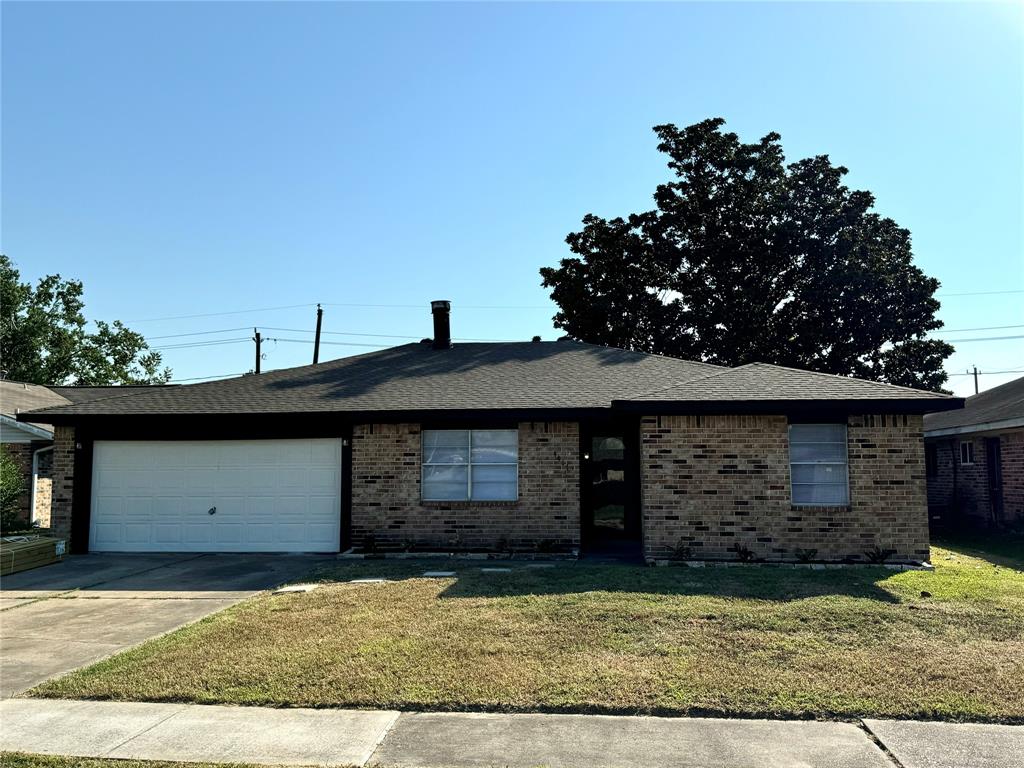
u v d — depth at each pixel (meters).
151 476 14.16
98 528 14.10
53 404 21.28
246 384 15.73
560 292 31.39
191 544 13.93
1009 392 21.97
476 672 6.03
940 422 21.53
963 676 5.83
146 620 8.43
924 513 11.41
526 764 4.45
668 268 30.89
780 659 6.28
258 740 4.85
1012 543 15.09
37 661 6.82
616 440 14.11
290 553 13.62
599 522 13.94
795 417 11.75
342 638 7.09
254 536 13.84
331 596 9.11
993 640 6.82
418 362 16.97
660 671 6.00
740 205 29.55
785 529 11.54
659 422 11.84
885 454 11.56
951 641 6.77
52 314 47.25
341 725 5.10
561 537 13.05
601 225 31.52
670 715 5.22
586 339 30.95
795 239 28.72
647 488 11.75
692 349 29.64
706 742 4.75
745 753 4.57
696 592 8.87
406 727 5.05
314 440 13.89
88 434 14.27
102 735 4.98
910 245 29.36
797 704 5.31
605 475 14.05
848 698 5.42
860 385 12.07
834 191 29.59
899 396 11.39
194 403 14.32
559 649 6.61
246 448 14.03
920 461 11.50
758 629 7.16
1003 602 8.35
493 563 11.83
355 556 12.85
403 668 6.16
